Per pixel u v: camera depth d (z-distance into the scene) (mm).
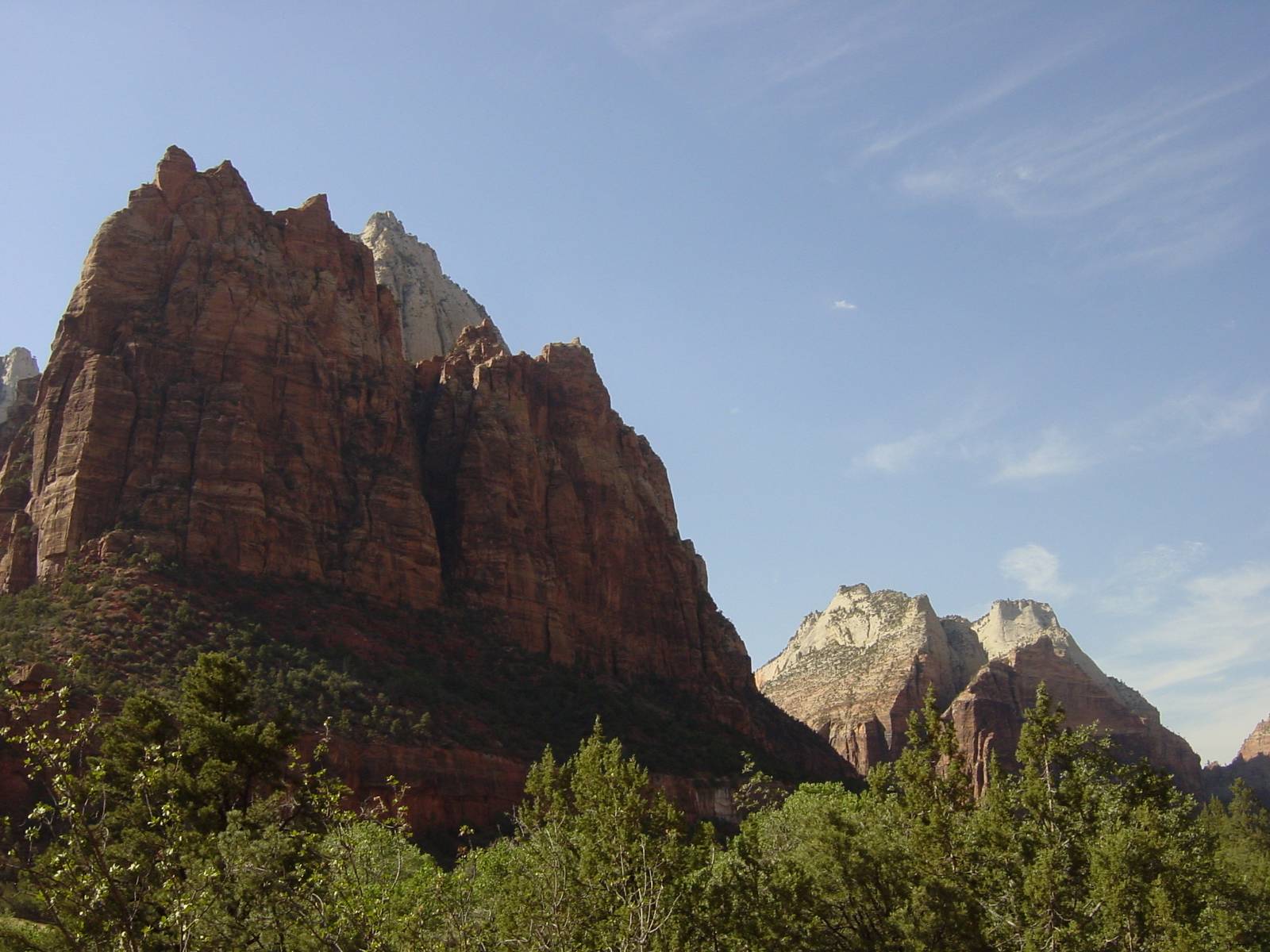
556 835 50938
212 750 55281
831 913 53625
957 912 52750
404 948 35531
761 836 62062
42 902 30469
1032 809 62562
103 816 31125
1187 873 61062
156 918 34281
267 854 36500
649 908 44031
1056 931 52625
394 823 43219
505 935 41375
